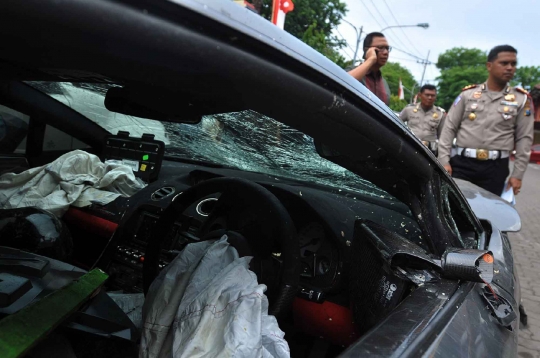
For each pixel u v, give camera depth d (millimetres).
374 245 1251
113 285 1949
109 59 697
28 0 575
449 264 1104
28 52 730
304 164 1880
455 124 4223
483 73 58750
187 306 1084
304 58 831
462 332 979
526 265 4328
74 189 2191
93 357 1062
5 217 1517
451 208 1481
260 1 7523
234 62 734
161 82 800
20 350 798
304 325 1575
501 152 4039
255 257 1383
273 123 1530
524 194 9836
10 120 2457
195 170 2240
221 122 1784
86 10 606
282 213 1377
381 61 3771
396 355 819
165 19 657
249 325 993
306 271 1536
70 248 1661
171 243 1687
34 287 1032
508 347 1135
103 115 2520
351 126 952
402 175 1173
